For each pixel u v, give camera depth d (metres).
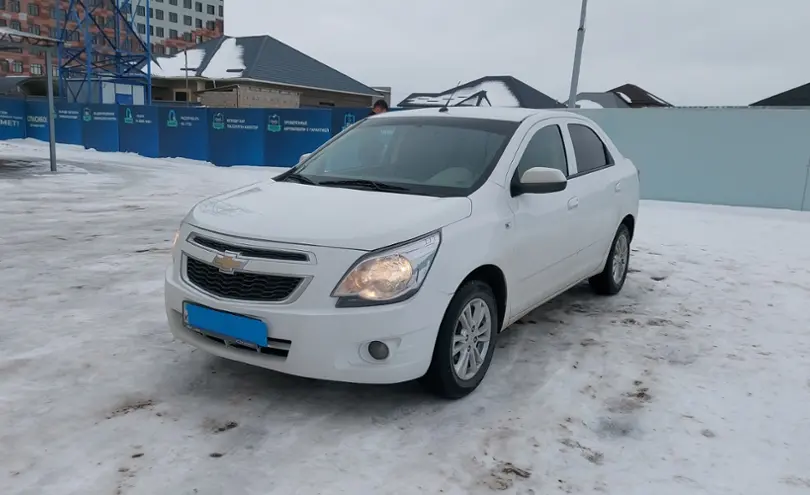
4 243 7.61
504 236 3.87
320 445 3.14
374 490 2.79
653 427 3.45
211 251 3.44
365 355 3.25
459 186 4.00
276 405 3.55
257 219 3.52
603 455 3.15
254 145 20.67
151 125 23.42
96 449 3.04
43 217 9.66
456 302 3.51
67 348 4.26
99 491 2.71
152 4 103.88
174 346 4.36
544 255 4.37
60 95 35.28
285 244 3.27
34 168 17.36
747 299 6.10
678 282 6.71
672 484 2.92
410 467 2.98
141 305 5.26
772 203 12.73
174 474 2.86
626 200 5.81
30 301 5.29
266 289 3.28
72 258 6.93
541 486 2.87
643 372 4.18
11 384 3.68
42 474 2.82
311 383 3.84
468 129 4.56
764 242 9.30
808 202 12.43
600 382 4.00
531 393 3.81
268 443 3.15
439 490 2.81
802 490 2.90
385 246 3.26
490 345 3.88
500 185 4.02
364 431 3.29
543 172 4.00
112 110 24.84
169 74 51.56
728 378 4.14
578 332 4.93
